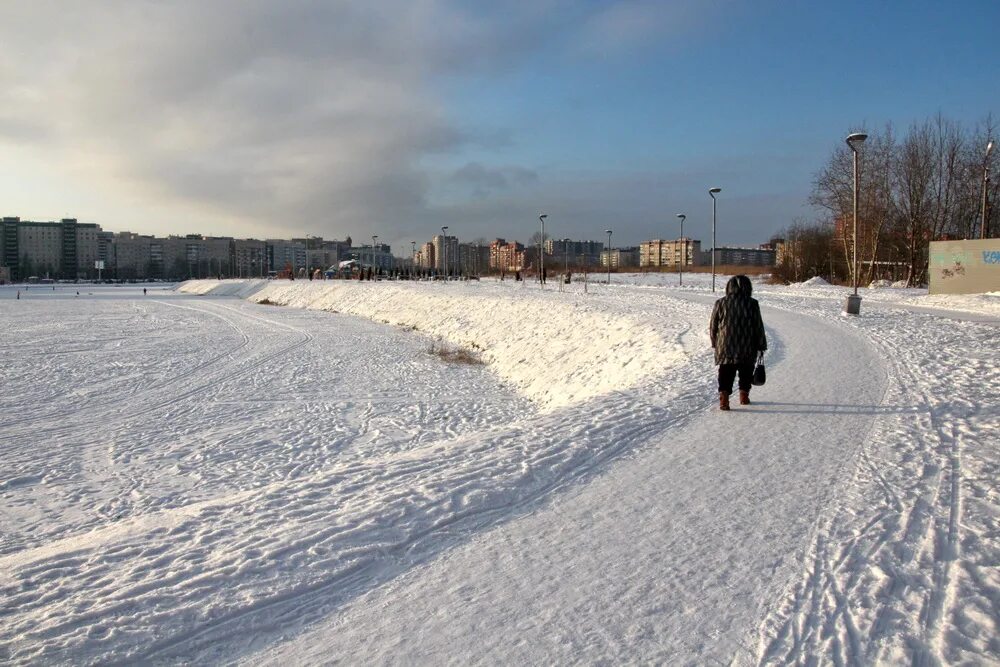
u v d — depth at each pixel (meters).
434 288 46.06
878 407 8.36
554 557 4.46
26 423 14.52
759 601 3.78
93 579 4.28
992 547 4.33
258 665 3.34
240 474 10.70
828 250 58.53
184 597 3.97
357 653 3.41
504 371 21.05
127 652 3.44
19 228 187.50
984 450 6.43
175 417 15.12
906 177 46.88
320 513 5.38
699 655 3.28
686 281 67.00
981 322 18.58
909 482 5.60
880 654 3.23
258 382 19.70
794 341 14.72
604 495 5.63
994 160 45.78
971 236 48.38
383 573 4.32
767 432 7.41
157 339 31.50
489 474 6.11
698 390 9.81
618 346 18.09
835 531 4.68
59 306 60.41
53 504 9.15
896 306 25.67
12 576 4.37
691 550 4.48
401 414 15.34
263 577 4.21
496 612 3.77
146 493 9.67
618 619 3.64
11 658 3.37
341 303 52.72
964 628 3.42
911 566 4.12
